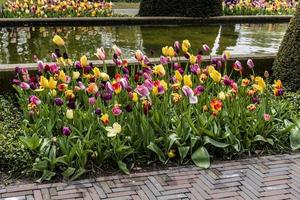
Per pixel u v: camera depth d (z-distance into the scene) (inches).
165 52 198.7
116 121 176.7
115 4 623.2
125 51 321.7
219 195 150.6
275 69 263.4
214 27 444.8
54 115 184.1
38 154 165.5
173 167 169.0
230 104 189.2
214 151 178.7
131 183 156.6
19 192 149.7
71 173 158.7
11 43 341.4
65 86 181.8
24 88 182.1
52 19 411.2
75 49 324.5
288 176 164.6
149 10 454.0
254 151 183.3
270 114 194.1
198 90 179.3
